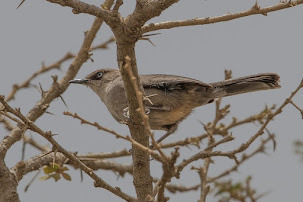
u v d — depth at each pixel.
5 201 10.12
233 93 12.22
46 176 10.80
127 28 8.25
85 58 13.11
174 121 12.05
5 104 8.89
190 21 9.60
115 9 8.30
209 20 9.50
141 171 9.54
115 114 12.24
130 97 8.95
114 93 11.91
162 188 7.40
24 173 11.39
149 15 8.21
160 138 12.07
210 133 12.54
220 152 9.33
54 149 9.16
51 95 12.50
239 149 9.36
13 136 10.93
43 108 12.03
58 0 7.79
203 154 9.17
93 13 8.07
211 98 12.22
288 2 9.17
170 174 7.20
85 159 13.08
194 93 11.82
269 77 12.10
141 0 8.24
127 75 8.66
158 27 9.62
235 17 9.41
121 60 8.59
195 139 13.45
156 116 11.71
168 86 11.52
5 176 10.20
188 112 12.15
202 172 11.41
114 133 7.37
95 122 7.37
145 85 11.42
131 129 9.34
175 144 13.50
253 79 12.08
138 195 9.63
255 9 9.28
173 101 11.61
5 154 10.61
